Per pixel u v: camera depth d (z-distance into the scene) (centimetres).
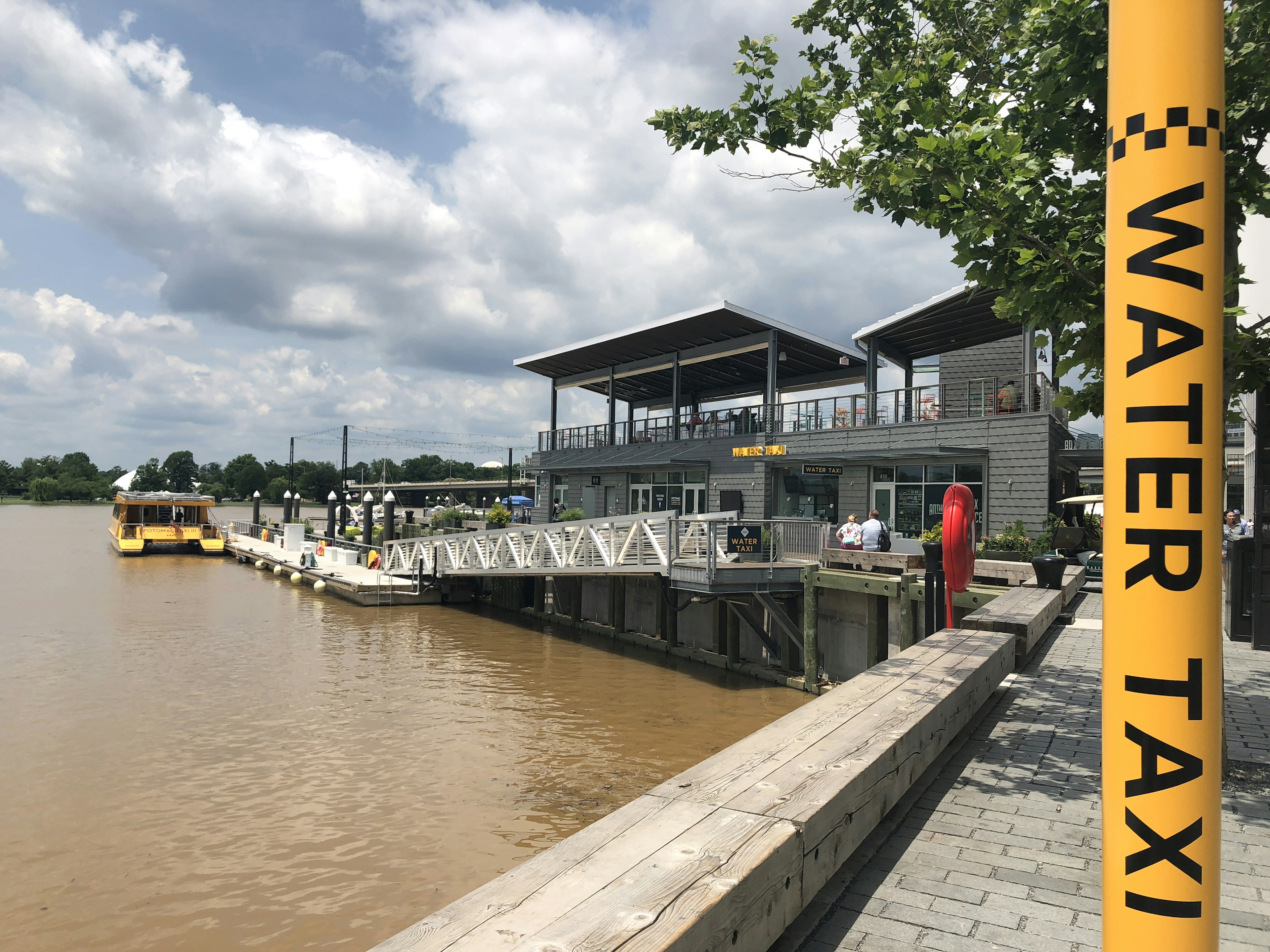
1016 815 440
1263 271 1323
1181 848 156
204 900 811
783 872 288
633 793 1098
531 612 2723
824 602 1755
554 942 211
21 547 5619
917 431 2284
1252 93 452
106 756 1244
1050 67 473
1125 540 162
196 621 2564
